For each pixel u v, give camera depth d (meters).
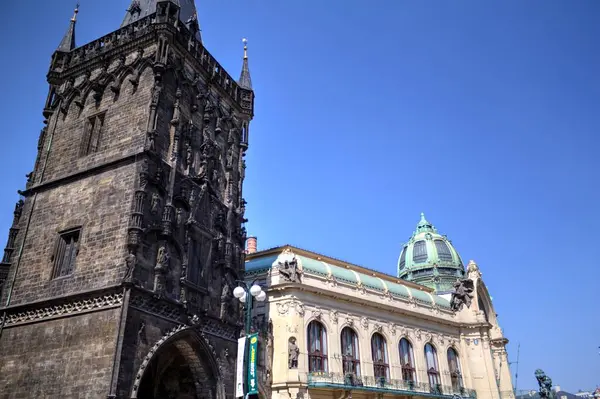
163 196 37.12
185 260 37.47
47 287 35.19
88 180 37.94
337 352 60.56
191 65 44.97
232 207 46.16
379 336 68.38
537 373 62.91
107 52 43.22
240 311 43.47
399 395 65.38
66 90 43.78
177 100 41.31
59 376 31.23
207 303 39.53
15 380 32.81
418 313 74.31
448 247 101.00
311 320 59.41
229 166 47.56
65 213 37.62
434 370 75.00
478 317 83.44
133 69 41.34
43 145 42.75
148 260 34.16
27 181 41.38
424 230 104.62
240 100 52.22
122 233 33.91
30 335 33.84
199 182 42.12
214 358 38.38
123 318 30.67
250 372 30.97
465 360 81.06
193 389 39.97
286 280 58.91
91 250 34.66
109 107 41.00
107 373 29.48
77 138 41.16
